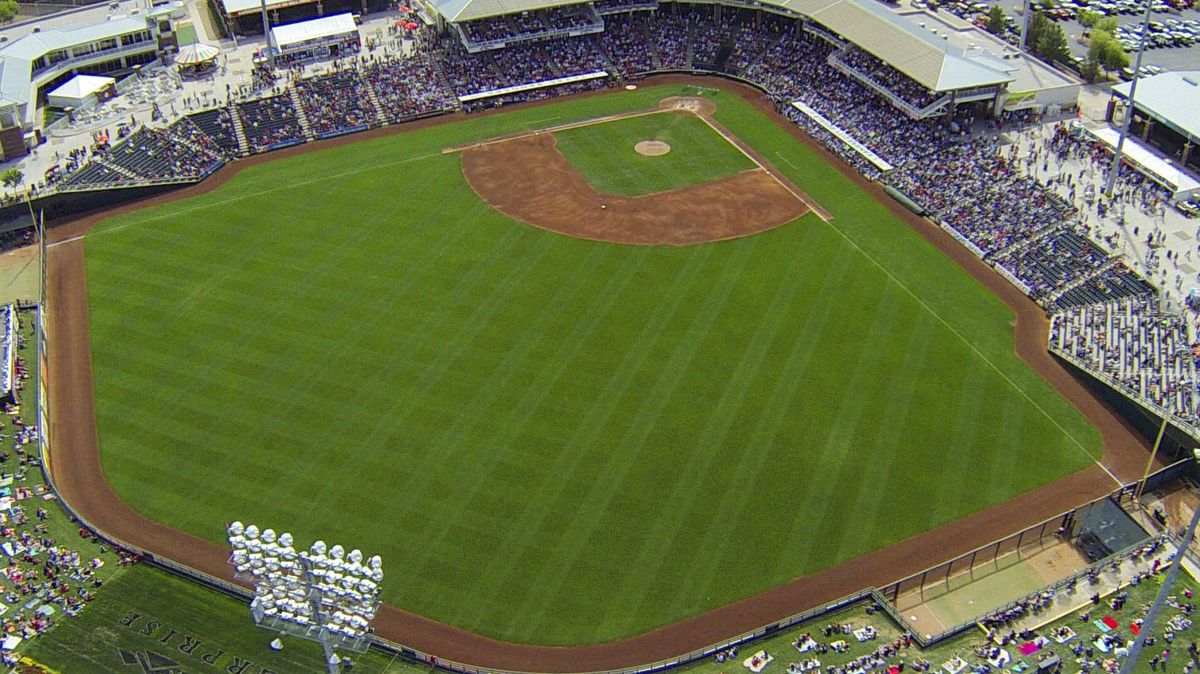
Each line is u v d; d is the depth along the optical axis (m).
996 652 76.25
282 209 136.25
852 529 88.50
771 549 86.56
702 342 110.25
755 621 80.69
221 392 103.88
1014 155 142.75
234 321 114.19
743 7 177.50
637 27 180.75
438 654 78.06
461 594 82.75
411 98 162.88
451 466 94.31
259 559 62.34
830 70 165.38
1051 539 88.75
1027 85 153.75
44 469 93.88
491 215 134.50
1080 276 118.81
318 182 142.88
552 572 84.44
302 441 97.50
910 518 89.56
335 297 117.75
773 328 112.50
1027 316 115.75
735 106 164.88
